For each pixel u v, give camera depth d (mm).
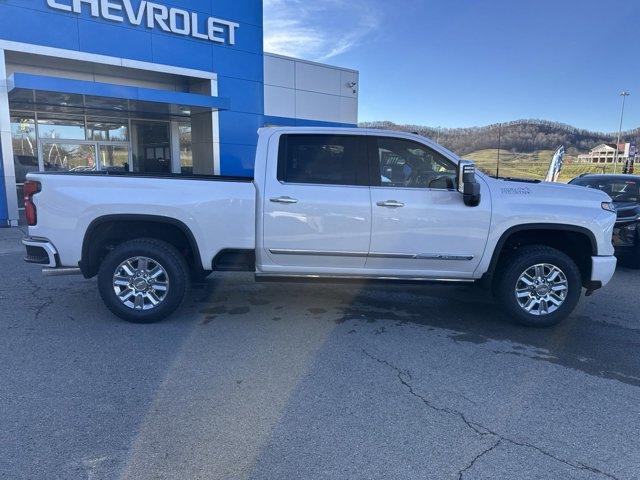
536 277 5133
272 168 5047
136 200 4938
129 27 13344
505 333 5062
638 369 4234
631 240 8242
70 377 3855
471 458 2906
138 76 15055
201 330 4969
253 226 5043
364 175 5074
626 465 2877
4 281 6746
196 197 4973
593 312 5891
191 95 13891
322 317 5449
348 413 3385
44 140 14719
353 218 4984
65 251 5004
